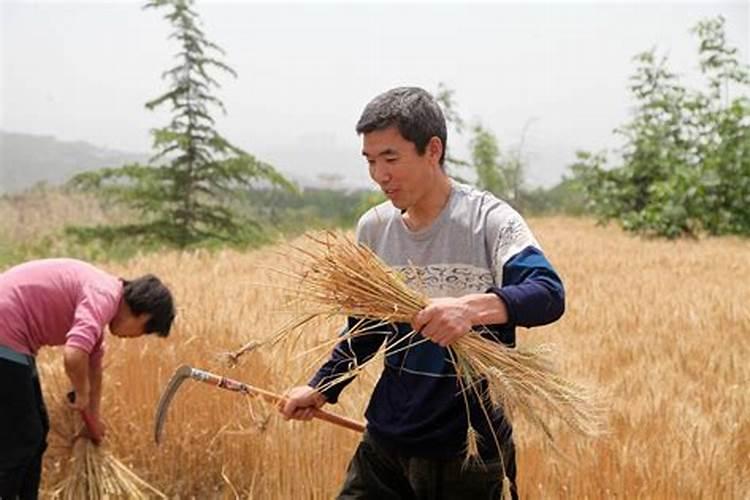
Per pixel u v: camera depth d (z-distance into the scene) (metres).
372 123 2.89
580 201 37.41
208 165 19.97
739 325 8.41
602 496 4.24
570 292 10.97
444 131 2.96
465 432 3.04
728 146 22.06
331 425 4.80
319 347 3.25
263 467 4.79
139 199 19.91
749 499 4.31
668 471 4.29
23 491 4.34
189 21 19.45
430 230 3.03
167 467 4.98
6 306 4.12
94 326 4.14
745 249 17.88
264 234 20.84
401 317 2.89
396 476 3.24
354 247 2.95
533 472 4.35
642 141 25.20
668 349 7.34
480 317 2.74
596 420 3.04
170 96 19.53
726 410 5.45
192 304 7.60
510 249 2.90
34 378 4.24
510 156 34.84
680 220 21.92
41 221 22.53
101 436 4.71
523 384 2.89
